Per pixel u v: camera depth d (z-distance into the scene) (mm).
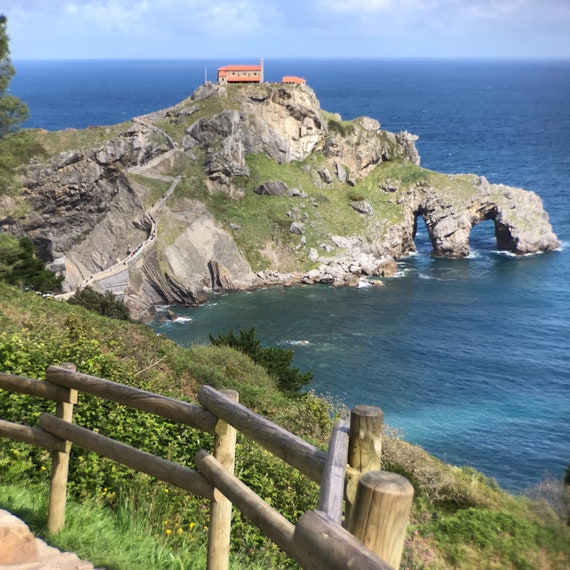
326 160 133750
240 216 116188
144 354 24938
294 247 113125
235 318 90125
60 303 32188
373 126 141250
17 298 29266
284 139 129750
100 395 6398
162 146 121062
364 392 64812
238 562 7695
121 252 107938
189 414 5559
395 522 2408
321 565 2373
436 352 76062
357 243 118250
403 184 131125
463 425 57562
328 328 84438
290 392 31672
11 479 8008
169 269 102812
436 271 113312
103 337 24422
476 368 71625
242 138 128125
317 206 123438
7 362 11461
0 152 41000
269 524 4305
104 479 8508
